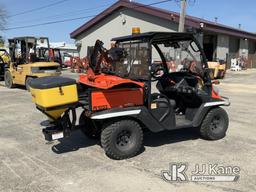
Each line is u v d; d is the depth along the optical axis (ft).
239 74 80.69
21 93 45.19
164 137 22.07
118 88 17.94
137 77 19.27
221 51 89.40
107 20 88.53
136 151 18.24
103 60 19.72
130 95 18.24
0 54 64.08
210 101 20.84
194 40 20.33
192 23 69.10
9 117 28.91
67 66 112.47
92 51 19.63
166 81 21.77
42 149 19.99
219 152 19.07
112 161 17.80
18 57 50.24
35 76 45.83
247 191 14.25
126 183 15.06
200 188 14.53
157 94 18.99
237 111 31.48
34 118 28.45
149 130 20.33
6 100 38.58
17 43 50.96
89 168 16.87
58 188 14.61
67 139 21.98
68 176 15.89
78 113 27.53
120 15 84.43
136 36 19.31
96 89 17.44
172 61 21.95
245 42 106.93
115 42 21.29
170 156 18.45
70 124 18.47
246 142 21.03
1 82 60.90
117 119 17.84
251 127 25.02
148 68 18.65
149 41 18.70
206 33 82.07
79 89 19.13
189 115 20.95
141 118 18.31
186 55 21.44
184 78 21.13
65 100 17.33
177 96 21.56
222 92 46.39
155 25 76.69
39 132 23.84
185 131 23.39
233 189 14.43
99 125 19.70
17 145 20.83
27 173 16.30
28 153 19.29
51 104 17.01
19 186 14.84
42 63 46.57
